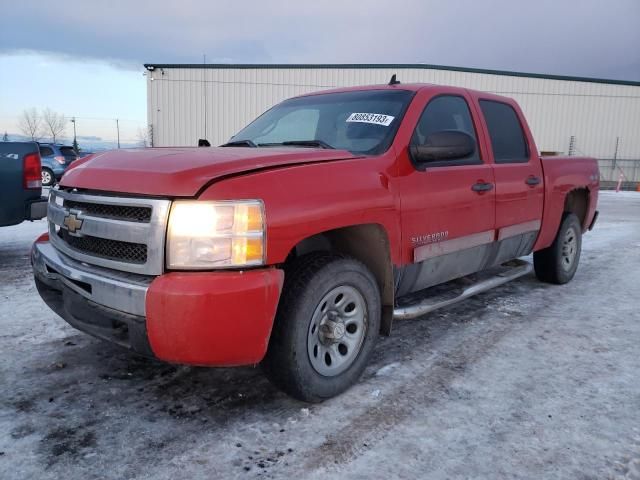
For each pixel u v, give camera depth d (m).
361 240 3.12
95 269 2.59
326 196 2.65
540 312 4.54
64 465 2.23
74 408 2.72
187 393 2.90
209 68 27.31
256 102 27.80
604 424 2.64
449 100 3.84
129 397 2.85
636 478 2.20
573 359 3.49
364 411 2.74
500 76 29.11
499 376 3.20
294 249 2.93
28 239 7.63
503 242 4.23
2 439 2.41
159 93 27.30
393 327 4.07
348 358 2.92
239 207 2.34
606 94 30.19
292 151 2.88
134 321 2.36
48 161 19.72
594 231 9.89
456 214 3.57
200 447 2.39
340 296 2.85
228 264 2.32
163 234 2.31
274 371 2.65
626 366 3.38
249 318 2.33
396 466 2.27
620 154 30.91
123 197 2.47
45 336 3.70
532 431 2.56
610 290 5.36
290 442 2.44
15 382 2.99
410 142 3.32
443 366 3.34
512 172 4.22
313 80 27.84
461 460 2.32
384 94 3.69
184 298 2.23
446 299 3.77
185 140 27.77
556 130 30.33
